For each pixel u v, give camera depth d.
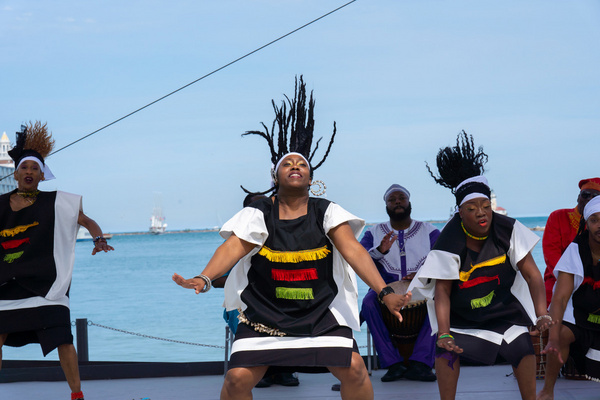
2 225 5.12
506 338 4.25
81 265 51.75
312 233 3.84
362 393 3.85
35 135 5.37
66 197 5.22
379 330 6.13
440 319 4.18
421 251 6.42
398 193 6.40
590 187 5.58
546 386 4.93
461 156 5.04
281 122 4.30
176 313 21.03
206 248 75.81
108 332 16.86
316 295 3.83
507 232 4.25
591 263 4.64
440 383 4.30
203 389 5.85
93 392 5.84
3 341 5.23
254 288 3.88
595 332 4.75
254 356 3.73
